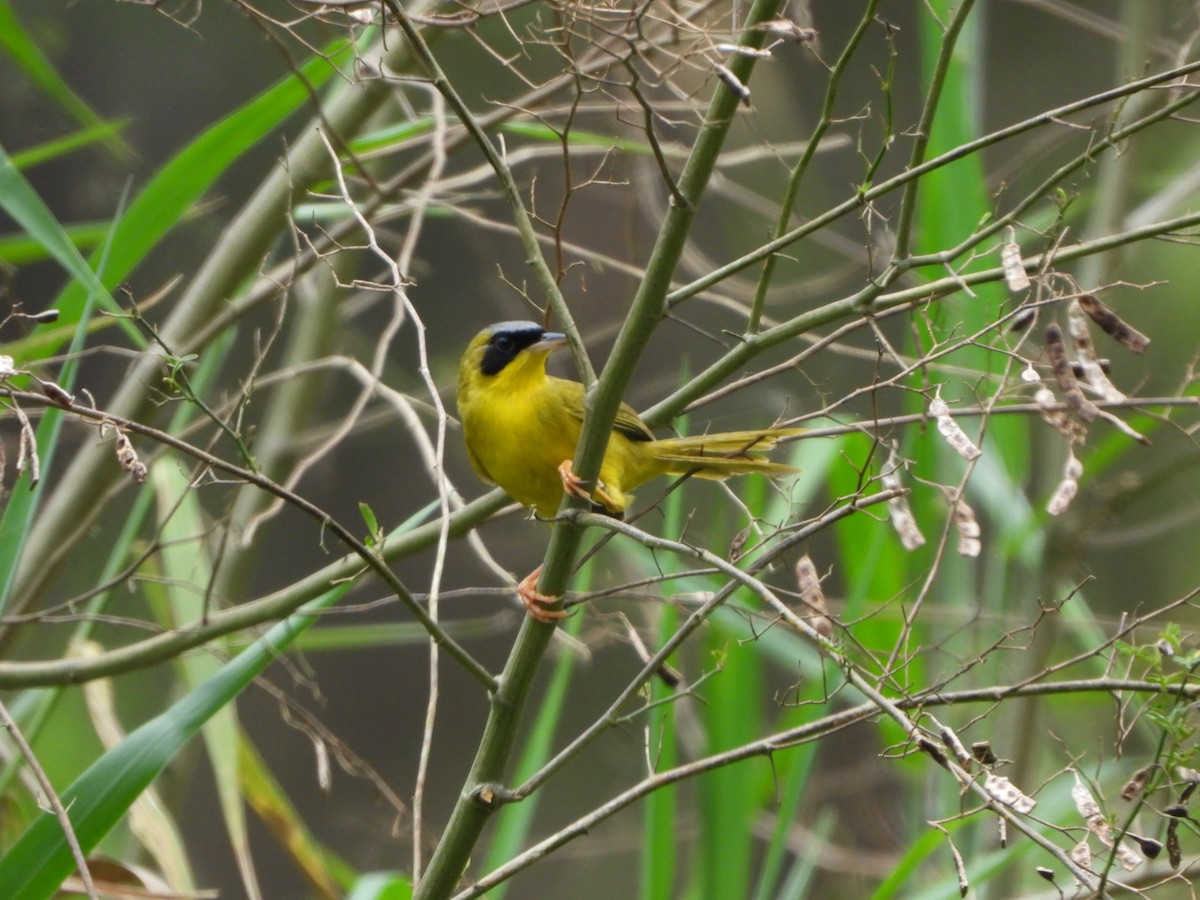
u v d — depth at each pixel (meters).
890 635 10.05
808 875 9.34
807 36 6.40
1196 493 16.20
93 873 8.11
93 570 17.94
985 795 4.91
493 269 16.77
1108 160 11.82
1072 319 6.32
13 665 8.63
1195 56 11.35
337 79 10.36
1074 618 10.99
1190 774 5.39
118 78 19.98
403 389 13.79
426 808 22.44
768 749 6.12
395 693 23.41
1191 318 16.80
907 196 6.62
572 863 19.84
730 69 6.39
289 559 22.20
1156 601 16.45
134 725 17.86
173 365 6.45
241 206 19.56
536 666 6.75
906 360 7.53
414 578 22.80
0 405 5.86
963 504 6.16
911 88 19.78
